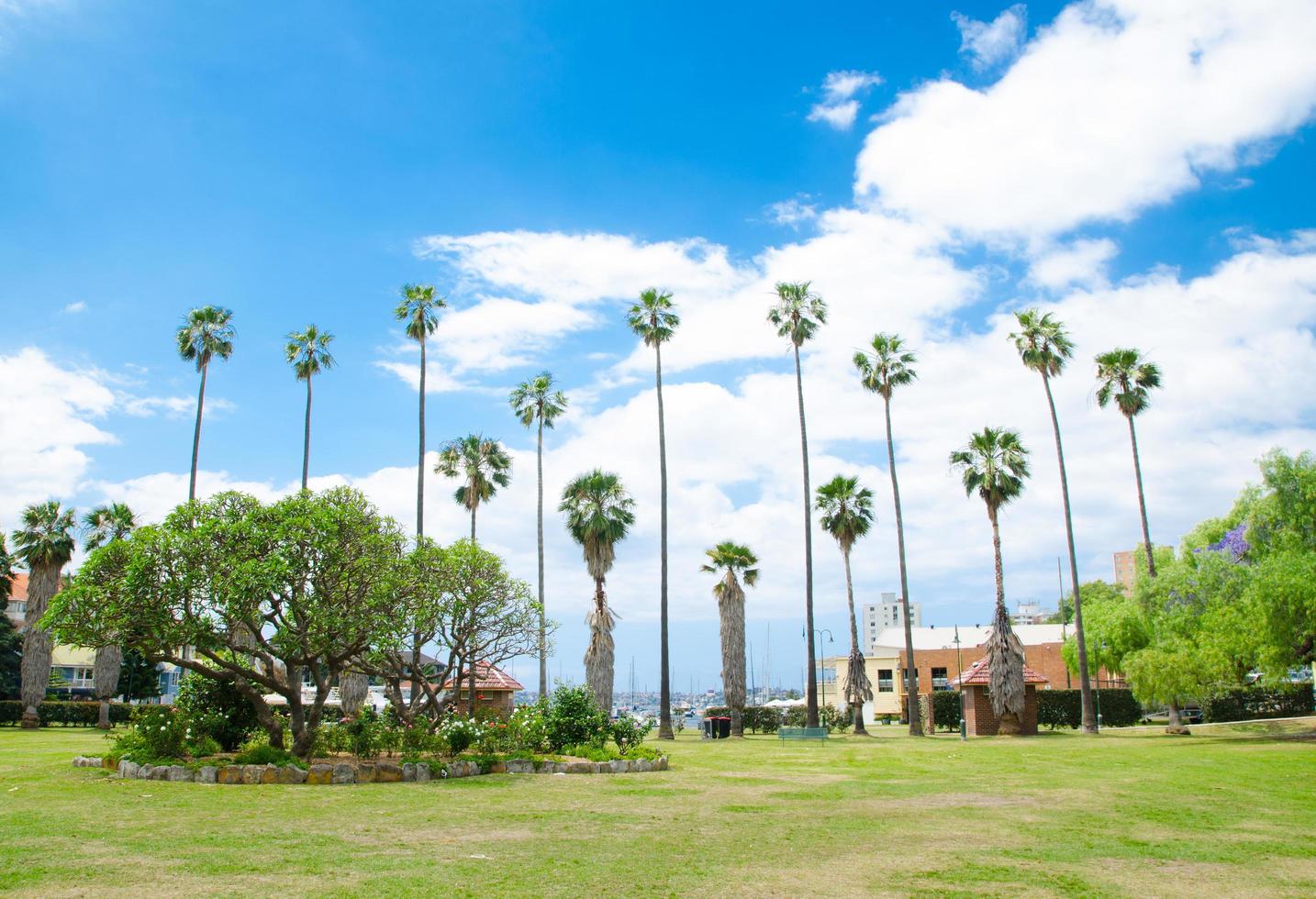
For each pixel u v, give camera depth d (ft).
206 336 161.07
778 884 29.55
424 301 151.94
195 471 157.58
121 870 29.48
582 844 36.45
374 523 66.33
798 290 147.84
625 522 151.53
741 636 151.53
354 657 71.56
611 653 145.59
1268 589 91.50
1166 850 36.32
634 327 150.82
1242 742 104.01
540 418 159.22
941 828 41.86
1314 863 33.81
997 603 134.62
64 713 167.84
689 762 81.56
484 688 143.95
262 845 34.40
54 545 158.10
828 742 119.55
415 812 44.47
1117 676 194.59
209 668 61.72
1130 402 148.36
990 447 135.95
